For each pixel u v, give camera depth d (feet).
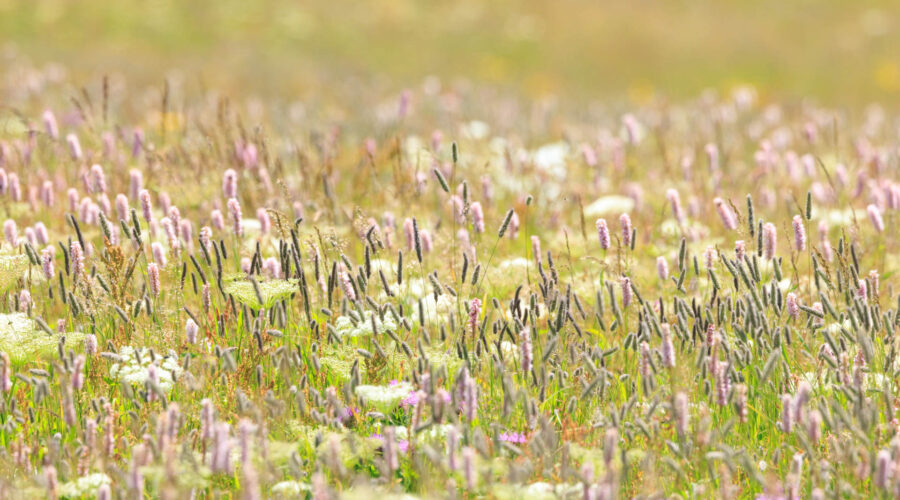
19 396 25.99
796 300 28.91
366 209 43.45
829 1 192.13
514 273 35.91
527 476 23.04
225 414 26.08
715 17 181.68
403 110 67.00
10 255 31.48
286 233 31.24
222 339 29.14
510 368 28.86
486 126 69.87
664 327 24.58
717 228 46.83
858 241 37.52
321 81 113.09
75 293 29.37
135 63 120.67
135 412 25.26
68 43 141.59
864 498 23.45
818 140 73.97
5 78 89.30
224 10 165.17
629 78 149.07
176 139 52.80
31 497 21.93
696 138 66.54
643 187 53.01
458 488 23.02
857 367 25.77
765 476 24.64
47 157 50.52
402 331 30.40
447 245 38.19
